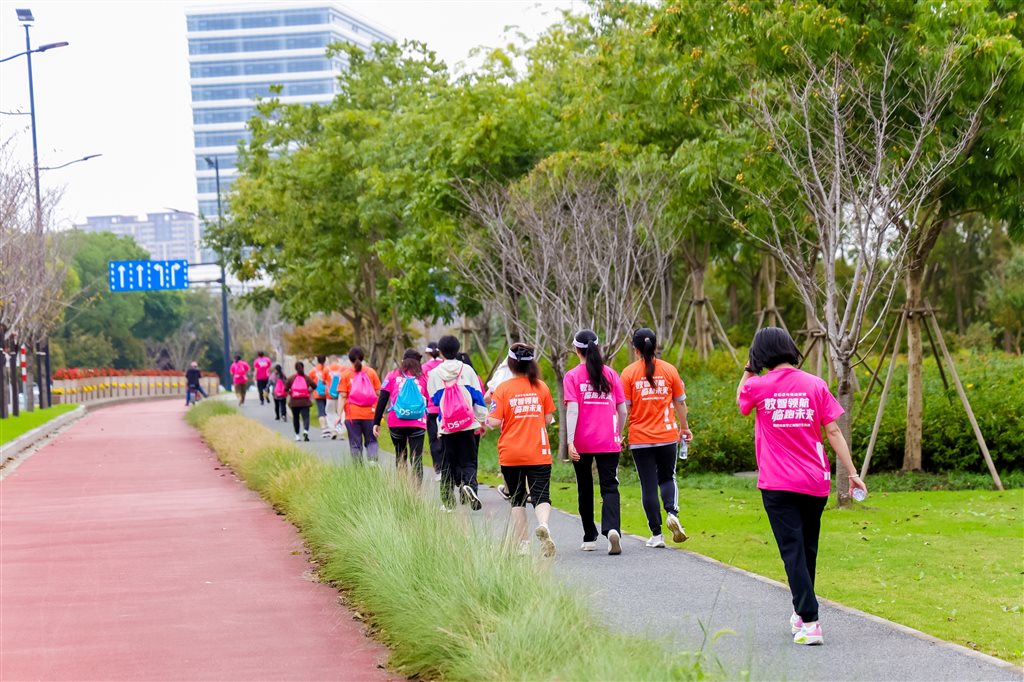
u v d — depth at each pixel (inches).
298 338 2016.5
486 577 288.8
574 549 430.6
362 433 647.8
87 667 292.4
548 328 793.6
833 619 307.4
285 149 1411.2
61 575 426.0
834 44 561.3
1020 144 576.4
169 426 1411.2
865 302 546.0
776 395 284.2
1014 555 411.5
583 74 872.3
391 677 276.4
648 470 428.1
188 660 296.2
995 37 557.3
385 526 369.4
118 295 3678.6
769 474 284.4
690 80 662.5
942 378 691.4
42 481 791.1
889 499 577.0
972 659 265.1
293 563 436.5
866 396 687.1
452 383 507.8
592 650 236.1
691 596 339.0
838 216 550.9
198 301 4320.9
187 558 454.6
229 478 768.9
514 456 398.0
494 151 906.7
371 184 1144.2
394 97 1327.5
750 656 241.1
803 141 604.7
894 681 246.8
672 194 781.9
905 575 376.5
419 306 1042.7
